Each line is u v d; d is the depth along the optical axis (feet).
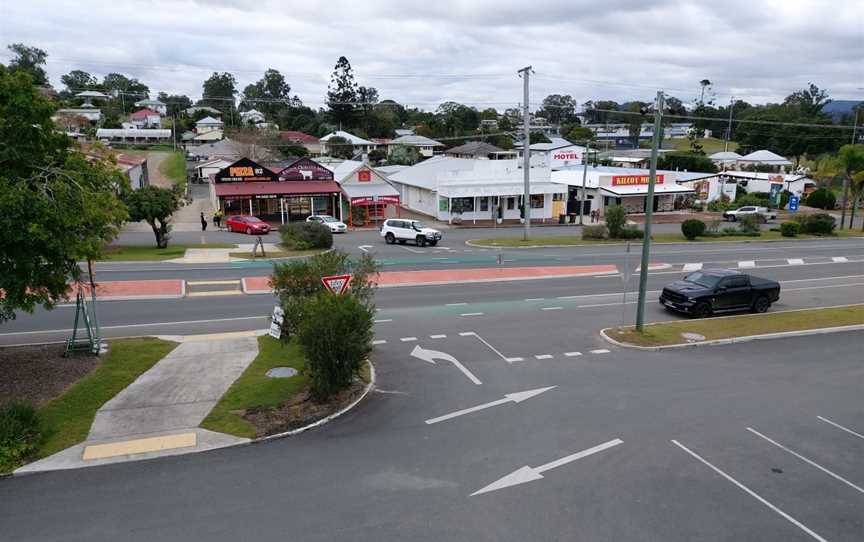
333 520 28.89
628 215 208.23
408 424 40.96
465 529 28.35
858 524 29.99
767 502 31.78
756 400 47.21
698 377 52.49
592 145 396.37
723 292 76.07
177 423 39.47
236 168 176.04
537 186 191.62
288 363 51.98
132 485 31.91
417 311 74.28
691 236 153.89
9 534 27.30
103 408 41.39
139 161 180.04
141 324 64.18
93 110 406.21
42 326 61.77
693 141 407.44
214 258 105.60
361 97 415.85
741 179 269.44
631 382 50.75
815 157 377.91
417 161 322.55
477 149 307.99
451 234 160.86
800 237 166.71
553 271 104.37
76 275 43.73
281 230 125.70
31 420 36.45
